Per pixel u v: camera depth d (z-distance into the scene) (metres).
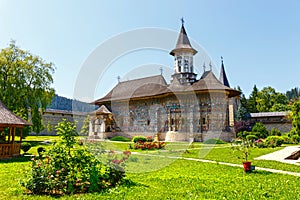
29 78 23.34
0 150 13.10
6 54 22.81
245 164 8.80
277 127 39.09
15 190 5.96
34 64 23.91
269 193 5.89
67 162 6.11
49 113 35.78
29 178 5.94
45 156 6.20
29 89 23.08
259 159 12.09
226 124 24.48
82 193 5.77
